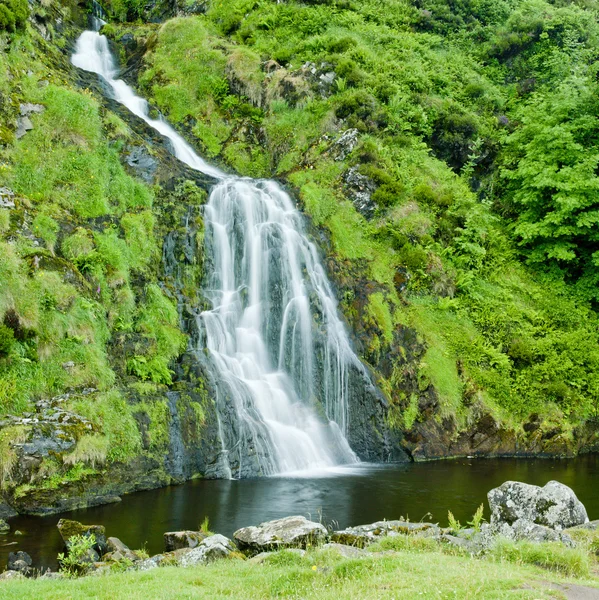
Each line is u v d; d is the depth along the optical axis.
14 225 18.12
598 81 34.12
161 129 31.00
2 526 12.77
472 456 22.25
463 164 32.56
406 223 27.09
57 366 16.39
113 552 10.84
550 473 19.20
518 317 26.14
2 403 14.73
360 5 40.06
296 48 34.41
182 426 17.84
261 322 23.23
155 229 22.28
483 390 23.22
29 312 16.23
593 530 10.48
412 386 22.81
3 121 21.25
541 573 8.45
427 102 32.84
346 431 21.58
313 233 25.86
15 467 13.80
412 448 21.77
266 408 20.36
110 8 41.41
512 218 30.95
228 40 36.16
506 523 10.52
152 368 18.41
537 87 37.03
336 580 8.29
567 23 39.78
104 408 16.31
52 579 9.18
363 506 14.87
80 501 14.59
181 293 21.69
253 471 18.58
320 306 23.34
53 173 21.20
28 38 26.61
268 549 10.45
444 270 26.41
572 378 24.39
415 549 9.96
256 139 31.92
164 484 16.86
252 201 25.05
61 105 22.80
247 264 24.02
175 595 7.70
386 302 24.59
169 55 35.12
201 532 11.62
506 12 42.19
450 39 40.34
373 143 29.03
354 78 32.19
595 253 28.17
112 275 19.42
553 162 29.47
